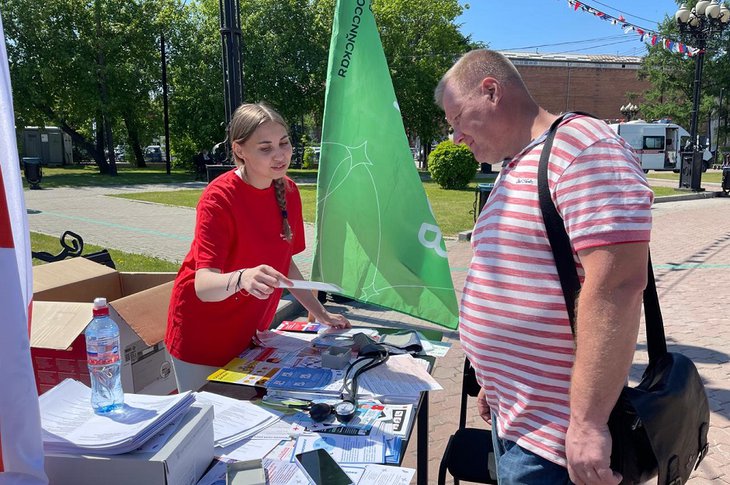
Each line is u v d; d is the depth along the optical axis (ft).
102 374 4.85
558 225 4.33
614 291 4.02
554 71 153.17
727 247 28.76
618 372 4.06
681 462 4.64
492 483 6.50
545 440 4.62
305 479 4.57
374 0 89.30
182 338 7.30
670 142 94.02
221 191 6.81
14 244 3.89
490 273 4.78
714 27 51.65
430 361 7.11
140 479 4.12
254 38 83.05
